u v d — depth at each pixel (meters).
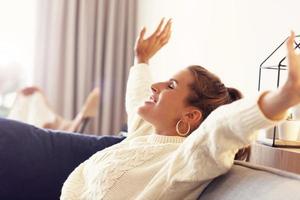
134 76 1.42
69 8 3.29
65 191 1.13
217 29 2.18
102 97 3.41
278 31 1.69
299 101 0.69
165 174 0.93
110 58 3.38
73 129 2.65
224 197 0.83
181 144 0.98
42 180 1.44
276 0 1.71
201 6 2.36
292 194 0.71
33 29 3.30
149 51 1.45
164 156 1.02
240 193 0.80
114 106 3.43
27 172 1.43
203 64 2.31
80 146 1.52
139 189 0.97
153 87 1.14
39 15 3.25
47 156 1.47
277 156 1.17
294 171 1.11
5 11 3.22
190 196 0.92
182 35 2.57
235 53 2.01
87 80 3.39
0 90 3.22
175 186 0.89
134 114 1.33
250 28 1.89
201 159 0.85
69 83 3.30
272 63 1.70
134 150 1.05
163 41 1.46
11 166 1.42
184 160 0.89
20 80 3.29
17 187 1.42
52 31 3.26
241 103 0.78
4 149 1.43
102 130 3.39
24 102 2.80
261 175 0.83
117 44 3.43
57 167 1.47
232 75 2.03
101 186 1.01
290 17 1.62
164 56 2.81
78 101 3.33
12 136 1.46
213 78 1.11
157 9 3.00
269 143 1.26
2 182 1.40
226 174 0.90
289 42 0.68
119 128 3.41
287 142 1.26
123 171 1.00
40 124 2.76
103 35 3.43
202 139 0.83
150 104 1.12
